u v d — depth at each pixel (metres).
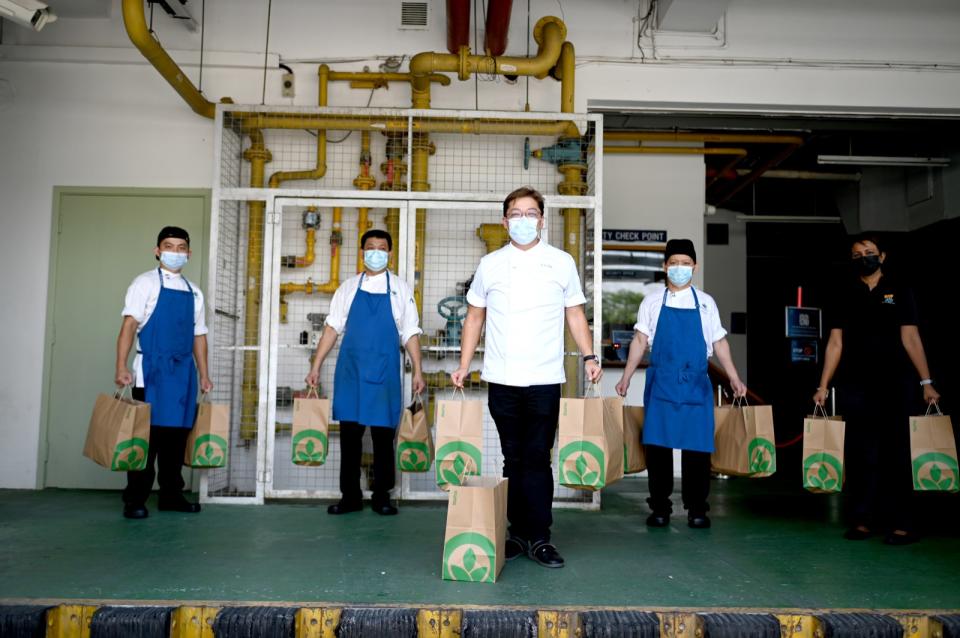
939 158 7.17
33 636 2.36
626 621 2.37
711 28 5.41
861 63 5.44
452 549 2.85
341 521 4.02
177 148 5.29
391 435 4.29
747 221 9.02
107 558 3.13
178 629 2.40
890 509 3.75
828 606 2.58
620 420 3.26
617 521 4.24
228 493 4.77
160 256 4.18
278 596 2.60
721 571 3.06
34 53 5.28
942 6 5.49
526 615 2.40
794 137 6.64
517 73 4.89
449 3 4.66
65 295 5.22
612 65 5.41
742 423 4.01
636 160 6.61
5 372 5.18
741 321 8.86
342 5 5.36
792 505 4.94
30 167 5.28
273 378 4.66
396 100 5.34
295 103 5.32
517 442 3.20
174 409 4.10
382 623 2.35
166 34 5.32
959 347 7.07
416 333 4.32
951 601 2.66
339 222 5.21
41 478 5.12
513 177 5.32
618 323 6.51
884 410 3.76
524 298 3.12
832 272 9.54
